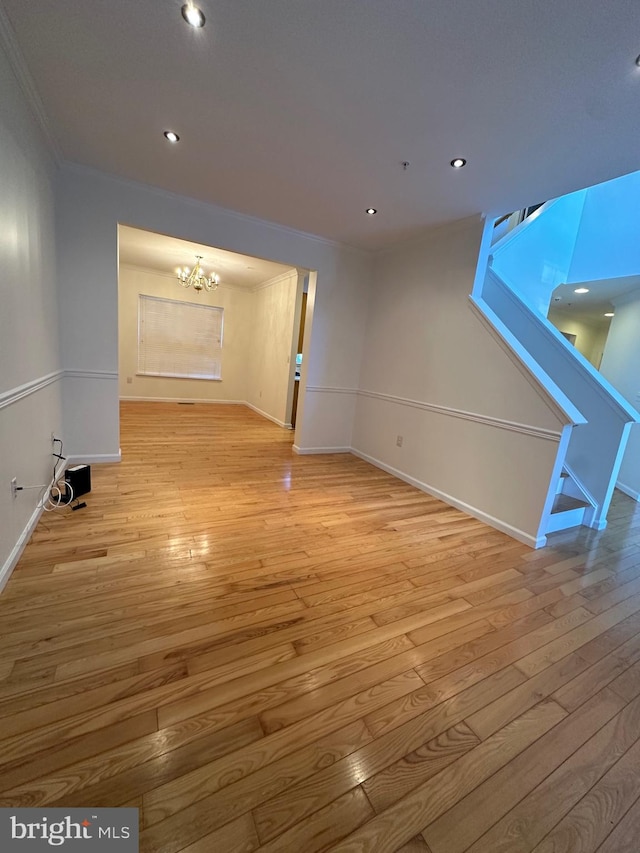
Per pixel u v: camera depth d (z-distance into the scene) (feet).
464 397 10.34
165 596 5.64
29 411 6.79
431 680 4.60
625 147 6.40
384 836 3.01
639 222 11.92
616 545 9.01
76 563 6.22
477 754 3.75
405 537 8.39
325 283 13.35
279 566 6.75
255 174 8.63
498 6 4.11
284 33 4.74
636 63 4.64
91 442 10.85
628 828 3.23
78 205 9.36
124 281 20.38
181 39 4.99
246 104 6.21
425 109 5.91
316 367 13.96
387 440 13.29
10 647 4.47
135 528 7.55
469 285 10.21
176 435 15.44
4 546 5.58
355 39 4.73
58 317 9.44
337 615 5.62
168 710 3.88
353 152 7.31
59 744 3.44
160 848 2.79
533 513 8.54
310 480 11.58
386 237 12.02
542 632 5.68
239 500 9.49
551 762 3.74
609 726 4.20
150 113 6.68
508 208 9.22
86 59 5.48
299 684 4.35
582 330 20.57
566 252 13.78
